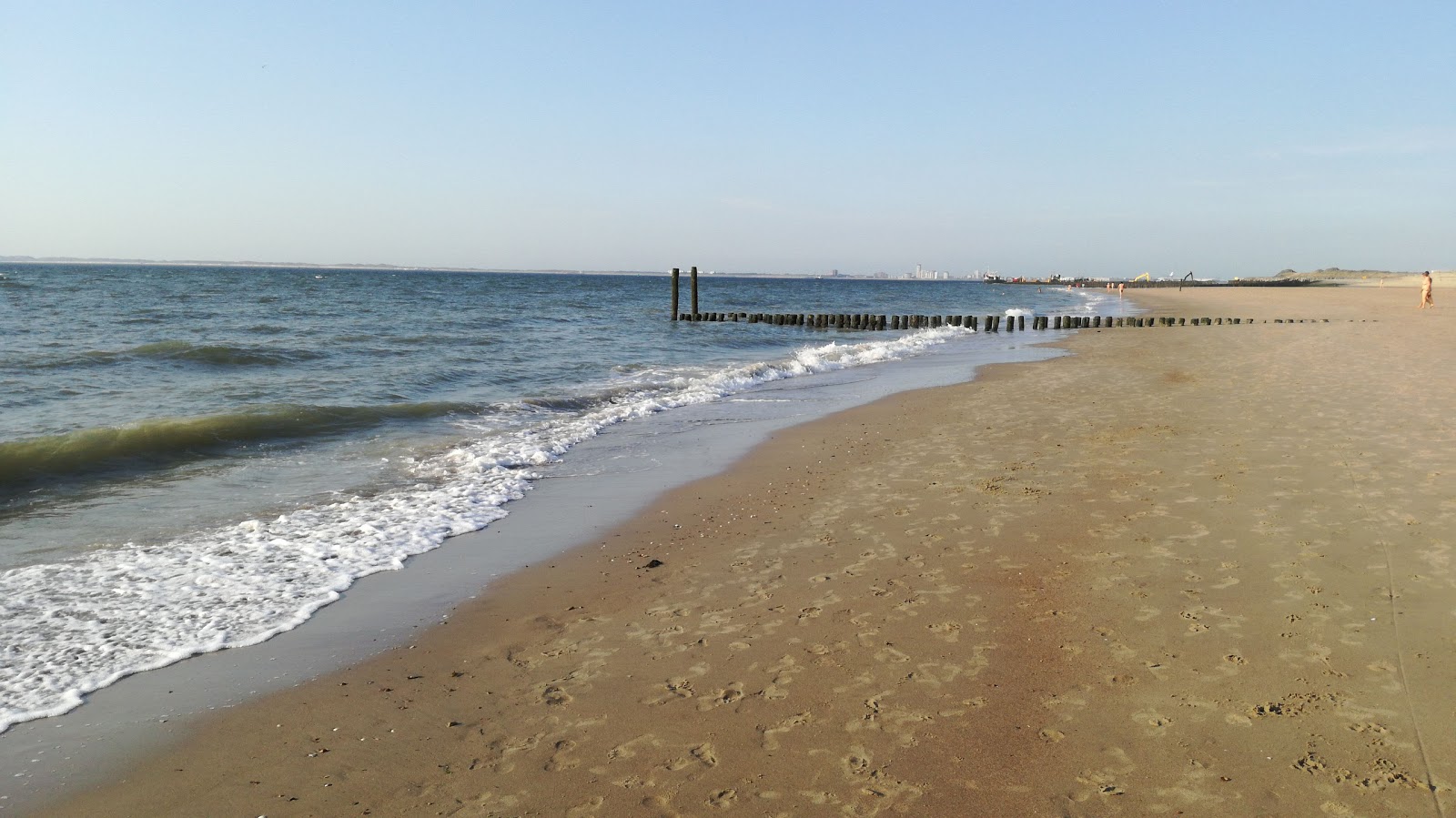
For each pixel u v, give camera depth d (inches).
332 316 1348.4
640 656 183.9
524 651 189.5
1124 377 650.8
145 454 378.9
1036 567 228.4
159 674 177.8
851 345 999.0
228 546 260.8
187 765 144.5
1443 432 365.7
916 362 844.0
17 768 142.8
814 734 149.2
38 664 180.4
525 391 610.9
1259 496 282.8
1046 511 279.7
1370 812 121.9
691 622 201.6
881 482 331.6
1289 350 806.5
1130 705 154.8
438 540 270.7
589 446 420.2
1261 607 194.5
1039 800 128.6
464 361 776.3
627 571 240.8
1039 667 171.2
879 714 155.1
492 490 330.6
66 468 349.1
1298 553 227.5
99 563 243.4
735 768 139.6
